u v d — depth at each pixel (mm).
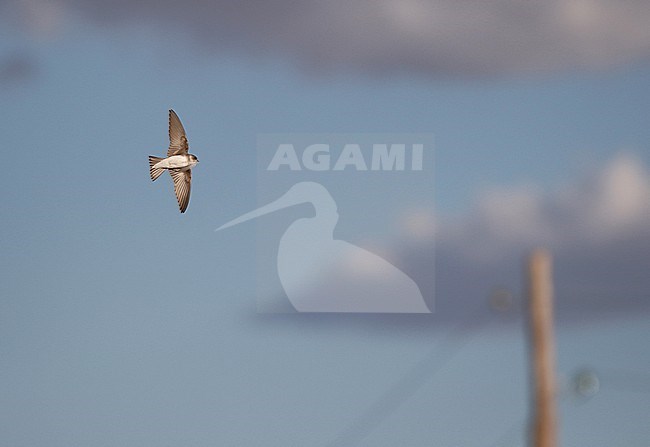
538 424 12531
